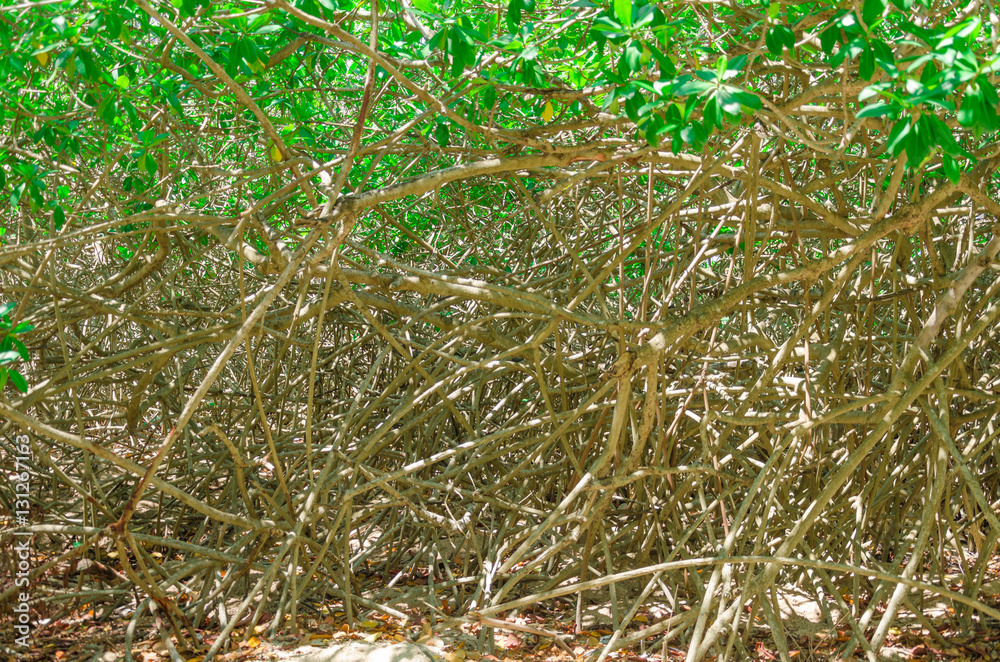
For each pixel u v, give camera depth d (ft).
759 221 16.43
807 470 16.12
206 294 23.04
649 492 15.20
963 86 8.43
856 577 14.32
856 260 12.89
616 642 12.32
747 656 12.66
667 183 18.49
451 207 20.25
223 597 13.75
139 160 13.37
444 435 19.24
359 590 14.98
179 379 18.51
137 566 15.84
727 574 11.90
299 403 20.38
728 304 12.28
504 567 13.67
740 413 13.28
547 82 13.55
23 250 11.19
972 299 17.37
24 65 10.97
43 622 13.79
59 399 19.88
